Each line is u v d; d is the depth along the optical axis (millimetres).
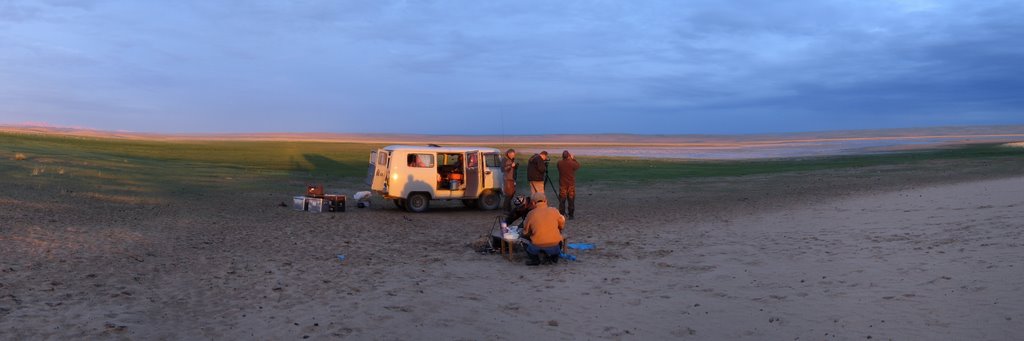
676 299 8602
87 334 6691
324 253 12188
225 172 34938
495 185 21000
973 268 9141
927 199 19953
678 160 56906
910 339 6441
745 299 8469
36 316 7242
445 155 21547
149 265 10438
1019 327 6508
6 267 9531
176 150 56969
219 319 7480
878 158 54812
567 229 16141
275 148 70250
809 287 8914
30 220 14008
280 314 7742
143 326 7105
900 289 8367
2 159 29281
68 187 21297
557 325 7449
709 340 6824
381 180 20688
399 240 14211
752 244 13031
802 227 15328
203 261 10992
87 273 9586
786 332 6965
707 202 23203
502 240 11875
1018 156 50250
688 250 12531
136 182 25625
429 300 8570
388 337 6922
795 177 34938
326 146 81000
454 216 19516
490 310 8102
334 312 7871
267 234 14570
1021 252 9945
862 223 15297
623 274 10305
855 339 6574
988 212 15188
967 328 6621
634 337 6980
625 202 23625
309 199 19781
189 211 18234
